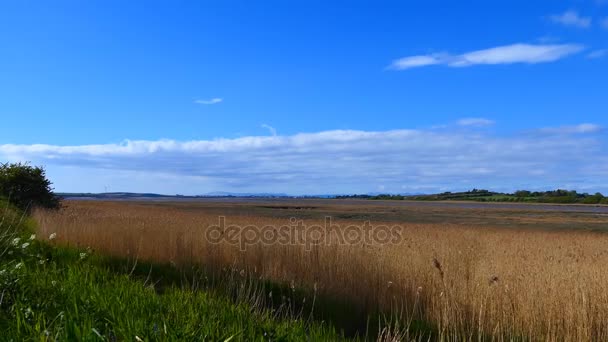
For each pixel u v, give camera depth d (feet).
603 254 48.47
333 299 31.12
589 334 24.73
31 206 84.64
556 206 353.51
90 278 22.77
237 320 18.07
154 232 46.09
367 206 294.25
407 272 34.24
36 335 13.33
